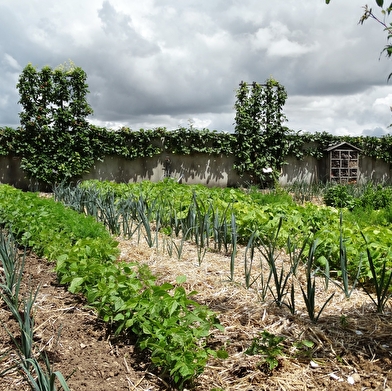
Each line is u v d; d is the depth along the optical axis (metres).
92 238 4.59
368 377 2.40
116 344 2.74
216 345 2.72
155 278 3.14
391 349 2.67
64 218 5.10
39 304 3.27
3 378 2.31
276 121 14.91
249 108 14.66
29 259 4.39
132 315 2.78
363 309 3.28
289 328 2.92
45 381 1.85
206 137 14.08
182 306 2.66
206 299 3.45
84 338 2.81
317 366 2.50
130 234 5.43
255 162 14.63
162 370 2.44
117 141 13.19
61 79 12.69
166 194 7.50
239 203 6.02
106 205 6.19
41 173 12.45
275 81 14.77
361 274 3.82
